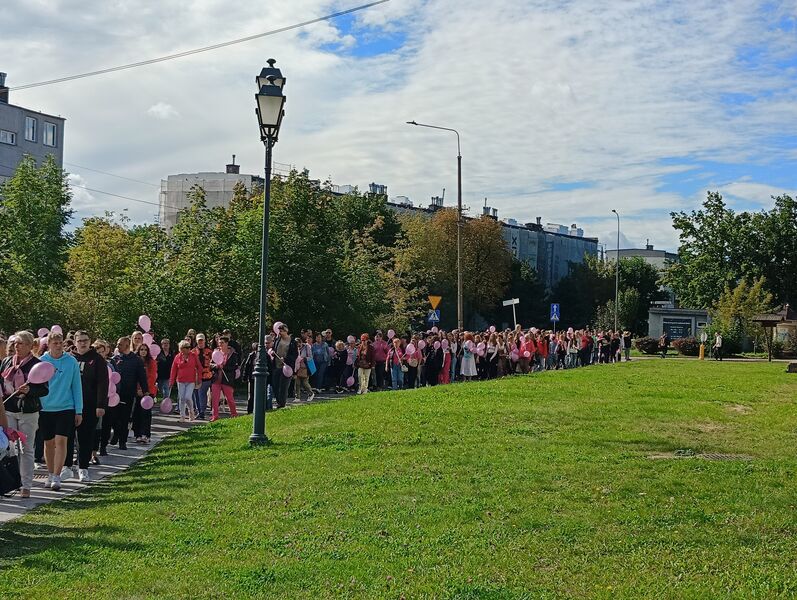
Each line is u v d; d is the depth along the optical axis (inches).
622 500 383.2
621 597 255.3
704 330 2586.1
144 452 631.2
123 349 645.9
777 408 795.4
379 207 2849.4
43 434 477.4
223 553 311.0
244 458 532.4
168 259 1299.2
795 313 2751.0
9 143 2623.0
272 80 611.8
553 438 568.4
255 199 1528.1
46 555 312.8
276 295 1387.8
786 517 351.9
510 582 271.4
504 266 3097.9
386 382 1220.5
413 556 300.8
